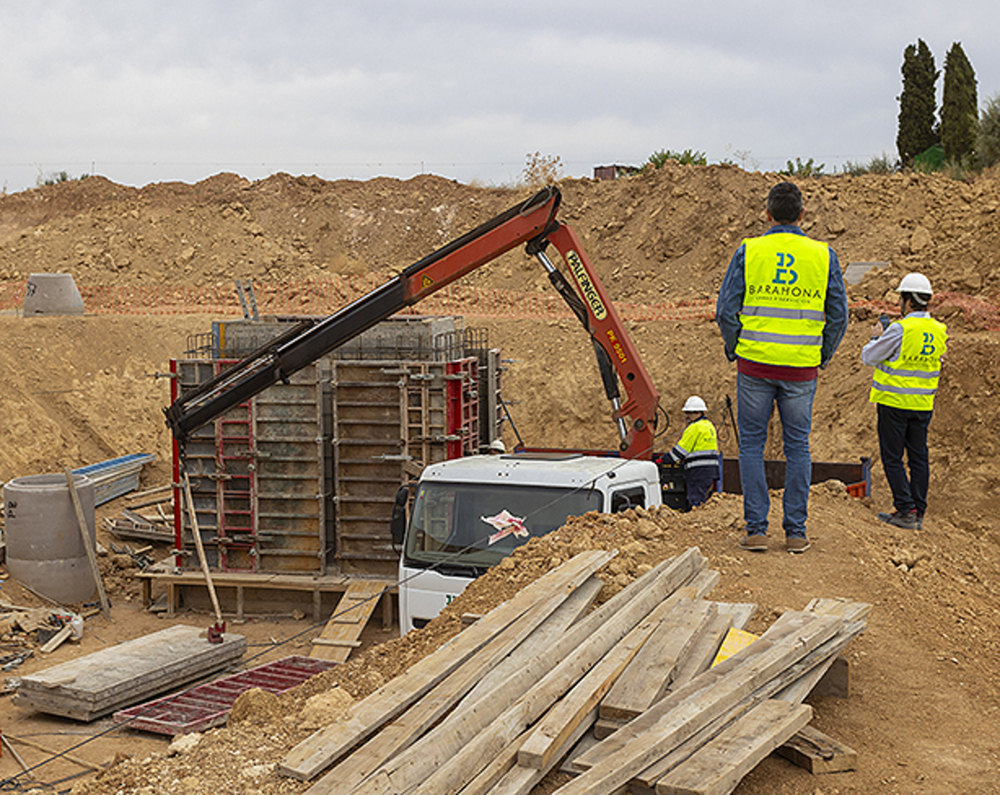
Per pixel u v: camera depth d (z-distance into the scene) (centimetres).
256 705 422
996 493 1375
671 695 360
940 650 473
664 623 436
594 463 842
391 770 317
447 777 309
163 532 1498
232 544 1231
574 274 1017
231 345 1236
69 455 1748
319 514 1208
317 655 1027
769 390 572
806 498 582
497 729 336
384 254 3238
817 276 553
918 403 726
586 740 355
